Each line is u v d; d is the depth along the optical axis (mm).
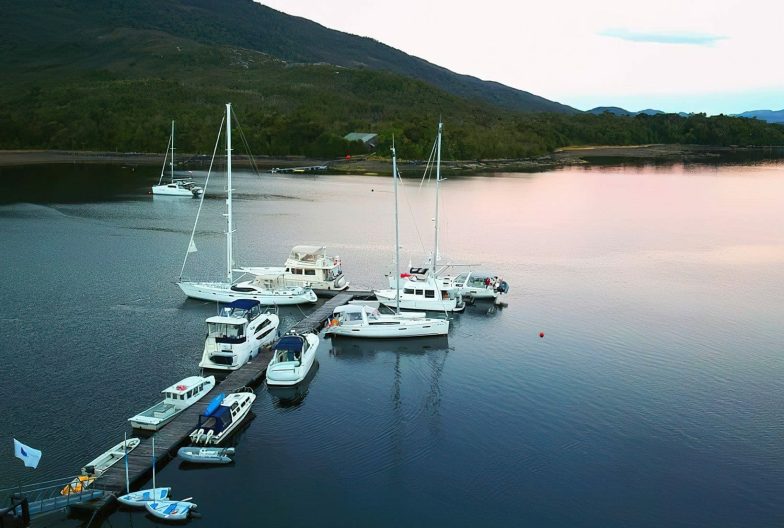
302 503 40344
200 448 44656
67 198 154750
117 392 53375
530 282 90188
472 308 78500
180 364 59344
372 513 39500
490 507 40188
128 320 70375
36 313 71688
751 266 100500
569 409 52438
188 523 38344
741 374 59312
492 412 52031
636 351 64688
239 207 149375
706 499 41094
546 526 38531
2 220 125000
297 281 81938
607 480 42969
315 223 131375
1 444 45156
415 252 107062
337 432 48719
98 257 97000
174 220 129750
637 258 105312
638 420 50781
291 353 57250
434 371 59875
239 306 63875
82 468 41688
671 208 159500
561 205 163500
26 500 36344
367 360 62438
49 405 50844
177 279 86062
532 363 61688
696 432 49031
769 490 42094
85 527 37719
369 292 81750
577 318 74750
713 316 75750
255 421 50156
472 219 141250
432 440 47656
